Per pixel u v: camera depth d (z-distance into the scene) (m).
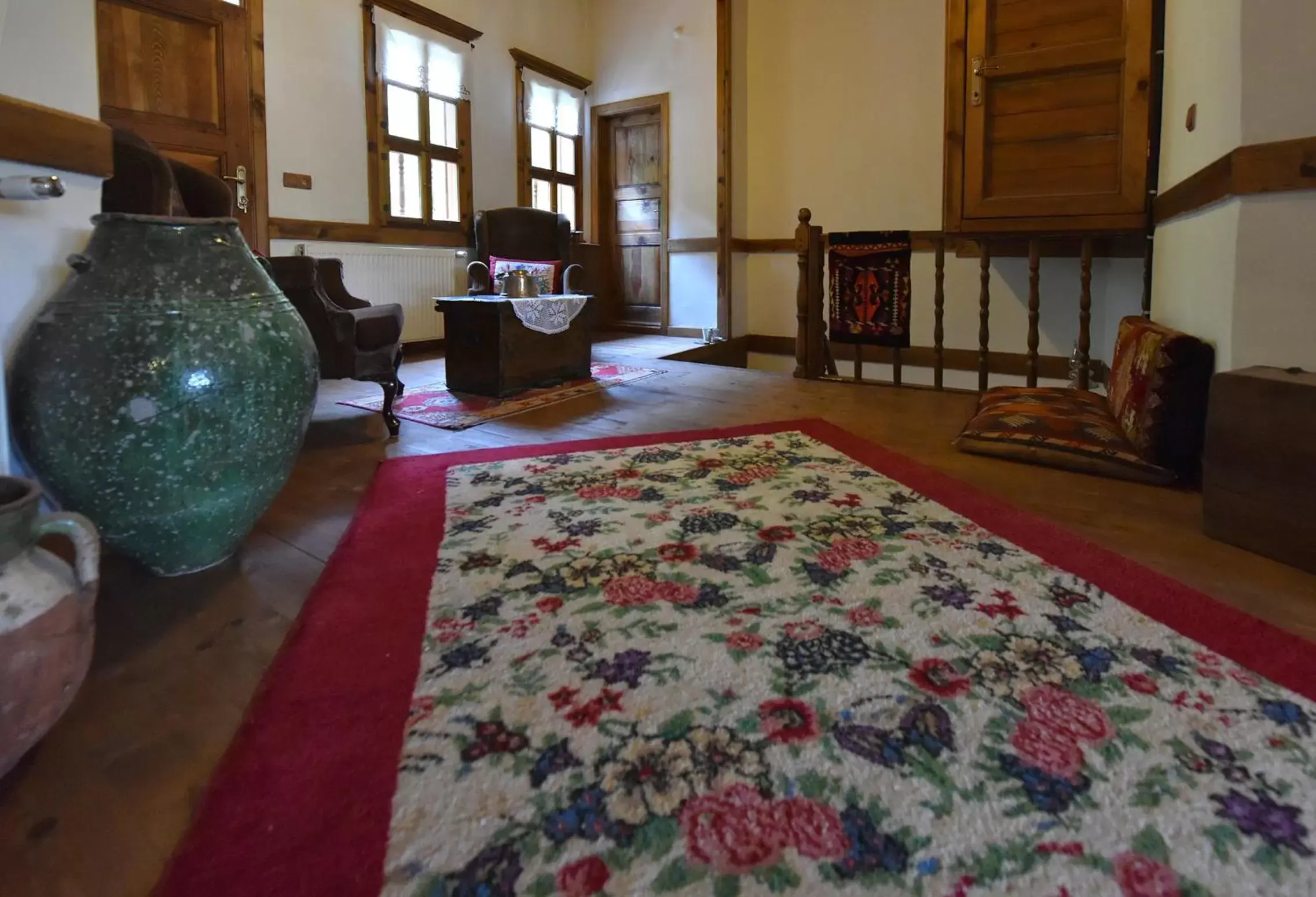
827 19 5.87
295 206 4.73
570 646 1.20
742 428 2.89
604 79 6.93
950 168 3.78
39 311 1.34
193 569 1.53
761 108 6.32
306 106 4.74
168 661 1.19
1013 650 1.17
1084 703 1.03
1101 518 1.83
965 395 3.61
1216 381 1.65
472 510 1.91
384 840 0.79
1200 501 1.97
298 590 1.46
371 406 3.42
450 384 3.82
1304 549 1.48
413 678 1.11
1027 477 2.21
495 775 0.89
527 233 5.64
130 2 3.91
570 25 6.74
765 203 6.43
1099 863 0.75
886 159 5.73
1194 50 2.49
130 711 1.05
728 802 0.84
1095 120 3.46
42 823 0.83
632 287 7.15
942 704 1.03
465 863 0.76
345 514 1.93
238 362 1.39
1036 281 3.61
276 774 0.90
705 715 1.00
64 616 0.89
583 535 1.72
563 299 4.00
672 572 1.50
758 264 6.57
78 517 0.95
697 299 6.60
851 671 1.11
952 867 0.75
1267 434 1.54
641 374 4.43
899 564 1.53
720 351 6.24
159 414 1.30
